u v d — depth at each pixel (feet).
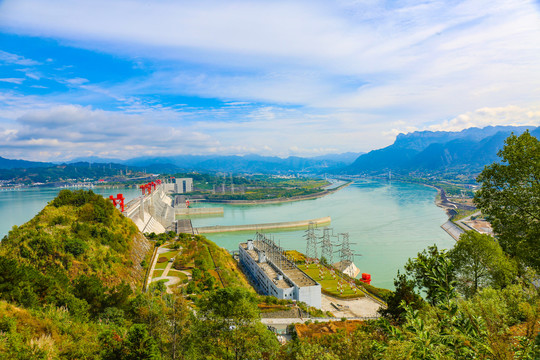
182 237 645.51
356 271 563.89
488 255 227.61
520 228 167.12
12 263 189.47
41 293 195.52
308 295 401.49
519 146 163.84
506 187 171.83
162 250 556.10
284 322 322.14
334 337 162.71
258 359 164.04
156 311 192.65
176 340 172.65
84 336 158.92
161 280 368.48
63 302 197.57
